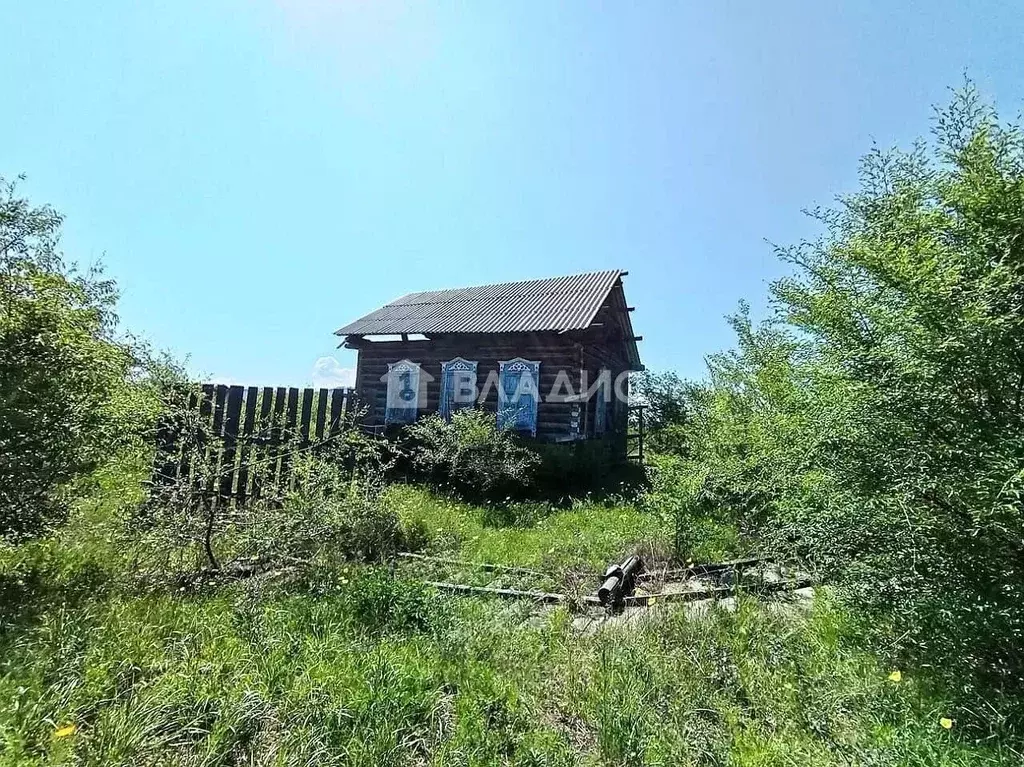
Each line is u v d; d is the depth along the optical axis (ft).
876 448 9.64
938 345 8.43
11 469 12.39
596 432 52.31
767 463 15.79
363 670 10.22
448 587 16.03
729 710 9.43
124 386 15.71
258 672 10.02
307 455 19.22
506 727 9.00
